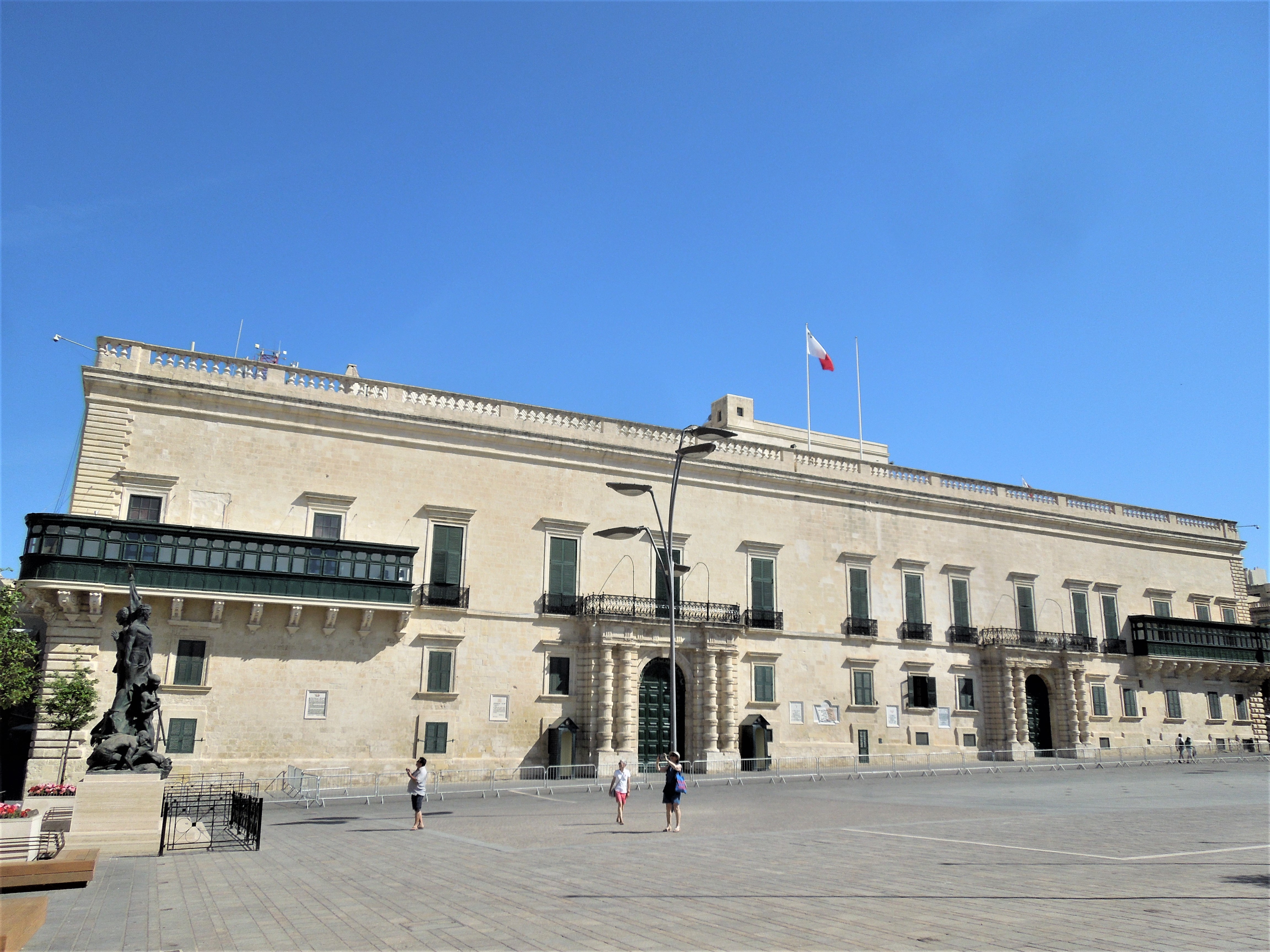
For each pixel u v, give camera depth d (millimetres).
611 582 43312
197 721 33562
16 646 30766
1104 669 56969
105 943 10836
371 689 36875
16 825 16141
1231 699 62594
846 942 9938
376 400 39688
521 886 13852
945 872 14555
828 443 68688
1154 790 32094
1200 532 64875
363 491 38750
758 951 9641
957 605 53375
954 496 54500
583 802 29500
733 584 46531
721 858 16406
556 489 43031
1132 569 60938
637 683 42125
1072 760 51844
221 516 35875
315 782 33219
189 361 36562
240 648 34750
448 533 40062
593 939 10320
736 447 48781
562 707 40906
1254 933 10156
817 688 47562
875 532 51656
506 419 42531
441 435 40750
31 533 31609
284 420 37781
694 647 43906
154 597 32781
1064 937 10031
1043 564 57188
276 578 34812
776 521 48656
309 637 36062
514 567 41156
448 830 21969
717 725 44094
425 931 10961
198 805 26281
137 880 15438
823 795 31062
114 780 19797
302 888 14289
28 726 37719
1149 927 10461
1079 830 20172
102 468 34219
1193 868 14703
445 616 39094
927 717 50719
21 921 9109
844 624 49188
